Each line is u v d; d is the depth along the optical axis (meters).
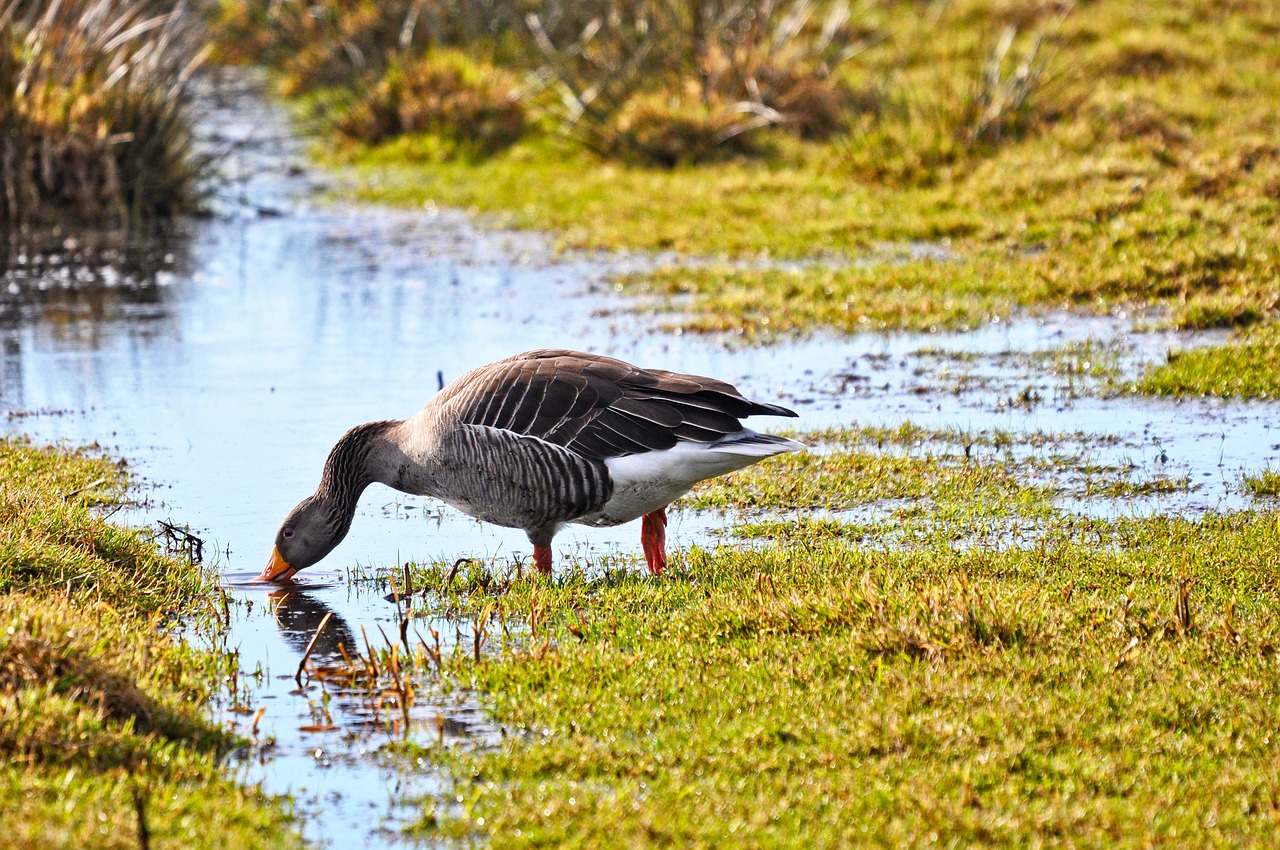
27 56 27.03
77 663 8.03
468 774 7.69
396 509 13.27
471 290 21.42
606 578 10.82
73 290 22.12
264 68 44.75
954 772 7.29
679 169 28.56
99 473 13.37
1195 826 6.78
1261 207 20.86
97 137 26.83
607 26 33.25
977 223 22.42
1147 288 18.88
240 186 30.22
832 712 8.00
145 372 17.41
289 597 10.85
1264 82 29.73
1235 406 14.67
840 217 23.72
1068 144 25.19
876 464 13.20
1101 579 10.07
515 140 32.75
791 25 31.78
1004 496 12.32
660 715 8.15
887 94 29.89
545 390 10.44
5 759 7.29
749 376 16.47
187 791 7.23
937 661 8.52
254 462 13.98
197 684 8.86
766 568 10.48
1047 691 8.19
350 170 31.88
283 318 20.06
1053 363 16.44
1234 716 7.87
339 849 6.98
